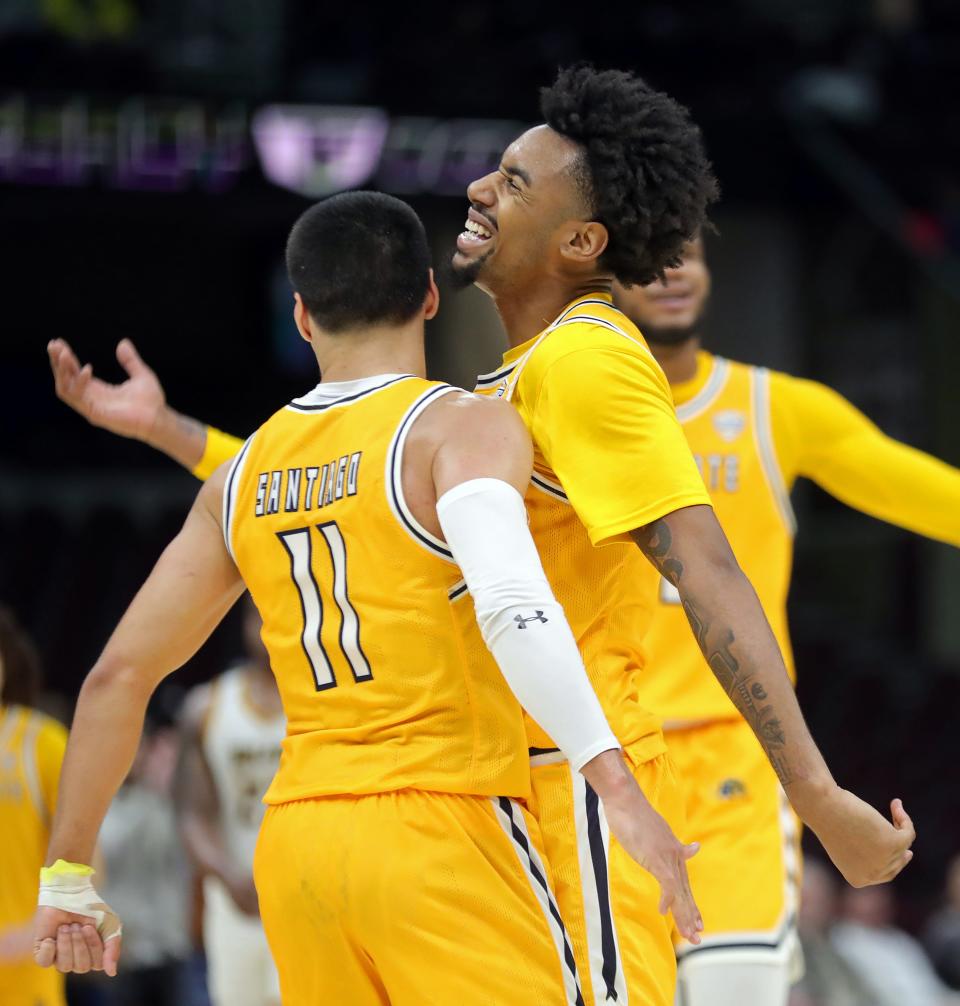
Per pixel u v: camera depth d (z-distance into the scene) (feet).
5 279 141.49
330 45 107.24
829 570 126.21
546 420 22.63
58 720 72.08
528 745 22.68
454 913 21.02
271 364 148.46
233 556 23.44
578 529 23.16
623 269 24.77
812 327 122.31
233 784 51.65
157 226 139.23
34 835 42.50
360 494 21.93
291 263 23.79
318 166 100.22
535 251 24.44
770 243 120.98
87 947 23.24
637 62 109.19
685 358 33.76
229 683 52.54
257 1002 50.42
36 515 125.80
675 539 21.71
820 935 63.41
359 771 21.67
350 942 21.58
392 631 21.62
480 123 102.94
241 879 50.06
